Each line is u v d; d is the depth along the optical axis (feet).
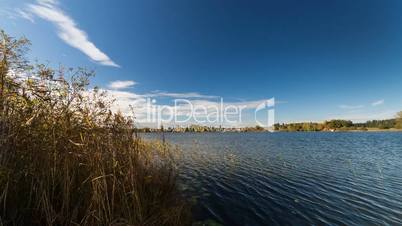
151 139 35.35
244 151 92.02
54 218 12.65
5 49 12.12
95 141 16.42
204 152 87.35
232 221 24.32
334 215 26.13
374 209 27.91
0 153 11.61
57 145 14.46
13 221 11.87
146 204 18.39
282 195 33.50
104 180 14.57
